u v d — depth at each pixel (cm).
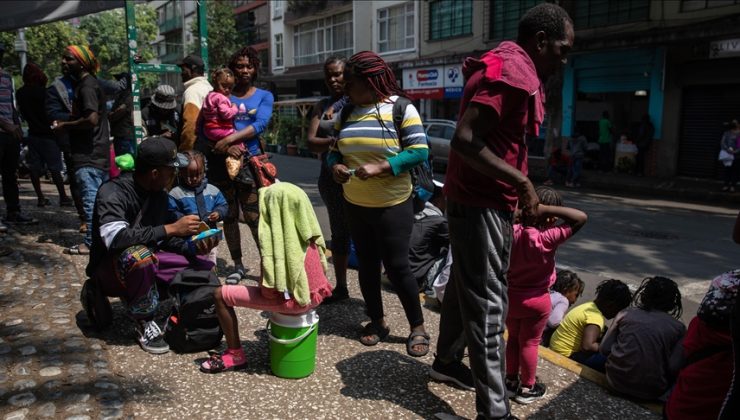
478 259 249
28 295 418
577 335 372
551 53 245
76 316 382
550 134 1805
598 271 648
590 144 1817
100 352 331
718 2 1472
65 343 338
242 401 286
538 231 285
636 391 304
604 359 352
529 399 301
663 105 1619
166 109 583
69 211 756
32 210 748
